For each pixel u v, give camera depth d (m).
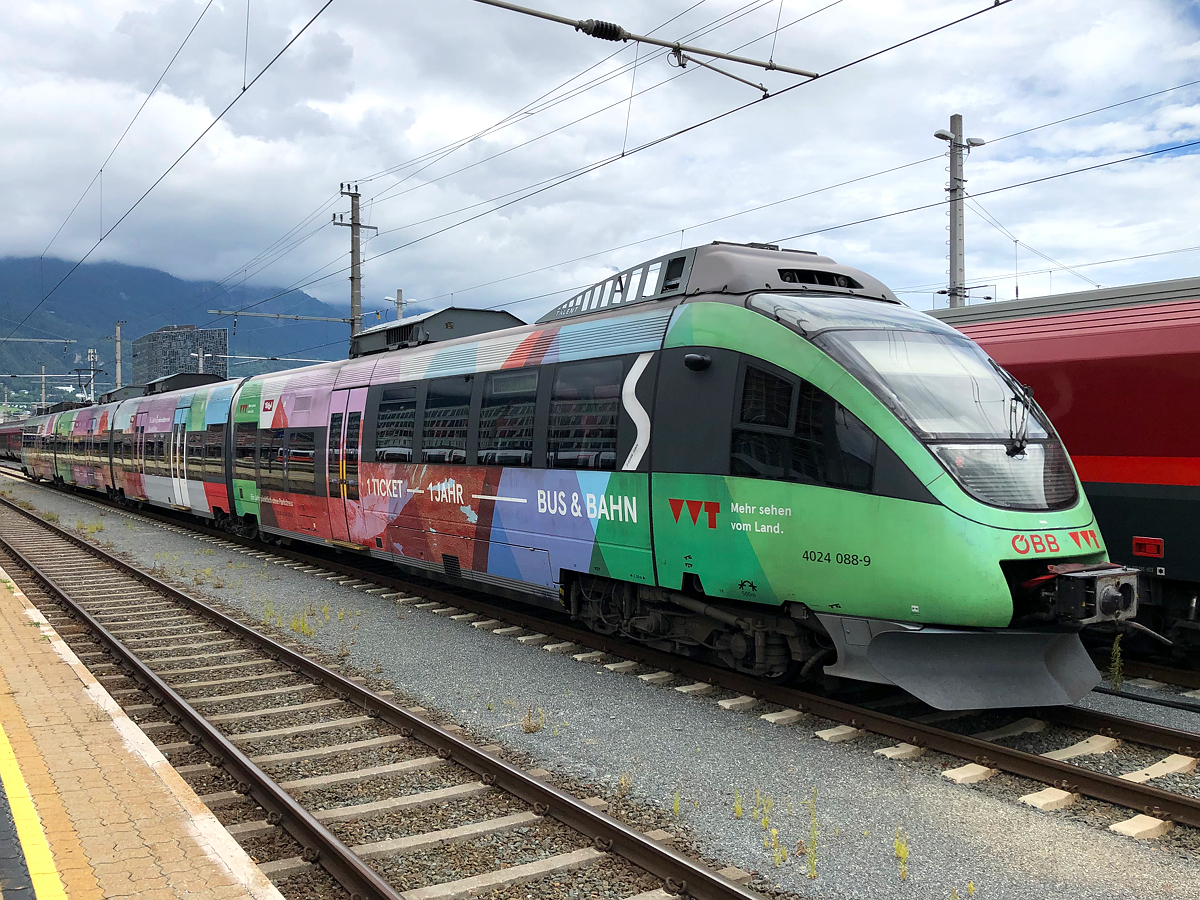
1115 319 8.32
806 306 7.05
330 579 13.28
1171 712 6.82
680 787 5.34
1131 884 4.14
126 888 3.65
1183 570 7.66
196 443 19.27
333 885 4.23
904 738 6.08
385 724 6.58
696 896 4.02
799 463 6.59
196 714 6.46
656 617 8.03
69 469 32.91
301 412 14.49
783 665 7.14
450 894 4.05
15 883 3.68
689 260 8.02
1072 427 8.36
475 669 8.14
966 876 4.23
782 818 4.88
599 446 8.27
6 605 10.46
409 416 11.44
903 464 6.12
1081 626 6.00
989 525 5.96
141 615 10.81
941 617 6.00
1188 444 7.57
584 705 7.04
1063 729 6.38
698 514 7.25
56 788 4.76
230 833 4.71
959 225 21.27
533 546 9.15
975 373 6.88
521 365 9.45
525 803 5.08
